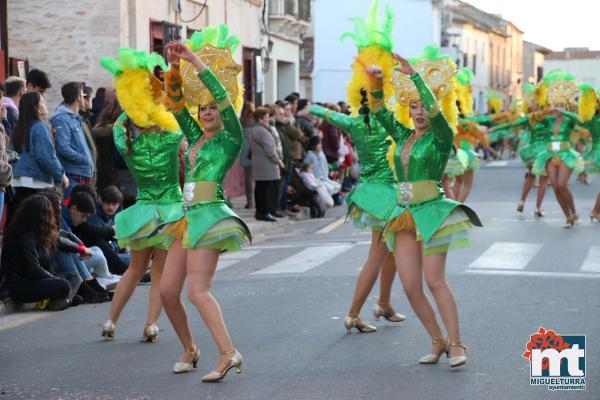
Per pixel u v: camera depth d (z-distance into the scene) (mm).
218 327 7082
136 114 8234
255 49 25812
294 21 28922
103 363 7746
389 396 6633
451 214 7441
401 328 8820
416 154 7523
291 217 18953
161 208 8320
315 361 7641
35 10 17438
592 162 17016
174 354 8023
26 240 9883
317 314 9461
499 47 72750
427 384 6926
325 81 45750
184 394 6777
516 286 10805
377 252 8562
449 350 7441
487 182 27672
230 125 7199
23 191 10898
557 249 13773
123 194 12445
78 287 10281
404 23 47156
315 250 14141
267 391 6805
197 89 7297
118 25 17359
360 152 8836
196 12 21469
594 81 88125
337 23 45438
